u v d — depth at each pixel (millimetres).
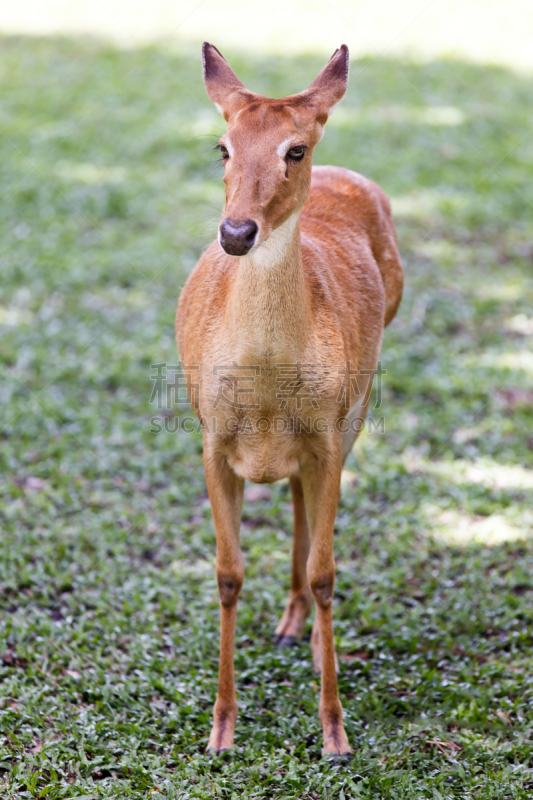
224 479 5680
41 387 10258
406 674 6297
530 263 13945
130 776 5121
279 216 4984
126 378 10508
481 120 19406
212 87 5539
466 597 7184
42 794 4863
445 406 10188
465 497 8555
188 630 6785
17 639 6391
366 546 7984
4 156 16969
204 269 6246
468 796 4949
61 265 13219
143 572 7484
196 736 5609
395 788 4992
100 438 9375
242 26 24906
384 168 16859
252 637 6789
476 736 5500
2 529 7816
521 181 16672
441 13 26047
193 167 17031
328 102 5328
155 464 9023
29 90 20203
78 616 6867
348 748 5438
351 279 6410
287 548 7965
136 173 16688
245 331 5164
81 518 8148
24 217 14766
